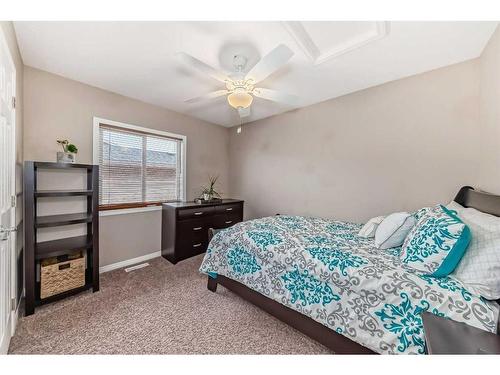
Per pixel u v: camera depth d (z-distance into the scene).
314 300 1.39
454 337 0.79
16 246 1.69
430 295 1.03
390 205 2.37
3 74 1.28
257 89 1.97
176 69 2.13
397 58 1.90
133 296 2.05
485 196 1.46
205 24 1.50
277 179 3.53
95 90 2.52
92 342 1.44
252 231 1.98
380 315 1.12
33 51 1.83
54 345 1.41
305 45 1.72
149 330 1.58
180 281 2.39
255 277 1.74
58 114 2.25
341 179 2.77
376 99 2.45
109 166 2.73
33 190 1.73
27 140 2.06
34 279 1.73
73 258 2.03
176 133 3.40
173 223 2.94
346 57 1.89
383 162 2.41
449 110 1.99
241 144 4.09
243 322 1.70
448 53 1.81
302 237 1.80
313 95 2.73
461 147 1.93
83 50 1.82
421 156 2.16
